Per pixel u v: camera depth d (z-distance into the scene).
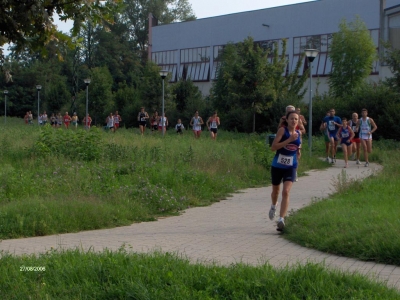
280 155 9.09
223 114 46.44
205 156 17.38
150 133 37.22
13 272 5.91
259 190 14.35
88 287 5.45
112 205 10.62
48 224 9.19
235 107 38.84
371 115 32.97
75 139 17.59
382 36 43.41
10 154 17.36
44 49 5.49
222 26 63.28
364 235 7.29
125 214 10.28
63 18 5.41
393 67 32.75
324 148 25.30
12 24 5.14
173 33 68.62
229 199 12.90
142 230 9.34
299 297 5.02
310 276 5.35
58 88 63.81
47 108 64.19
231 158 17.38
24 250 7.70
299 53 56.03
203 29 65.38
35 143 17.86
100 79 57.06
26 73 72.12
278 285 5.18
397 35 42.50
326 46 53.81
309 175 17.12
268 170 16.80
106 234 8.99
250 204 12.08
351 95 37.69
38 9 5.11
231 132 42.16
